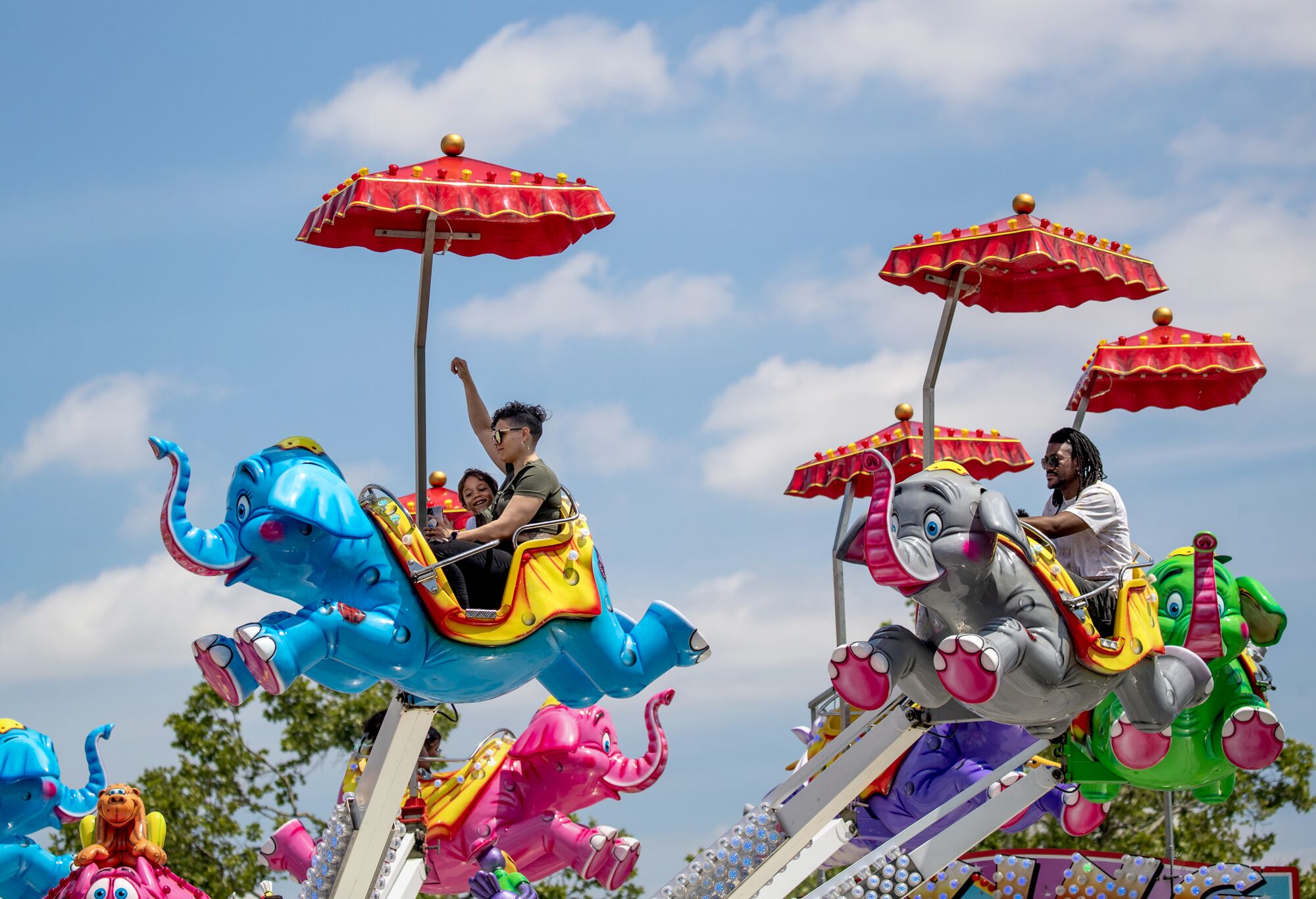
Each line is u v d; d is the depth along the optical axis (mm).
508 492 10406
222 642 8969
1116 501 10117
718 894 11727
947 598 9172
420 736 10117
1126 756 10234
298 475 9203
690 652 10492
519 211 9898
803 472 16828
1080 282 12477
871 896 12641
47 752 12031
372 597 9305
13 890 12000
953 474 9320
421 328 10195
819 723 14281
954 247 11359
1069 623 9367
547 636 9875
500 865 14242
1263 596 11547
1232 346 13891
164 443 9164
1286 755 25828
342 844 10531
